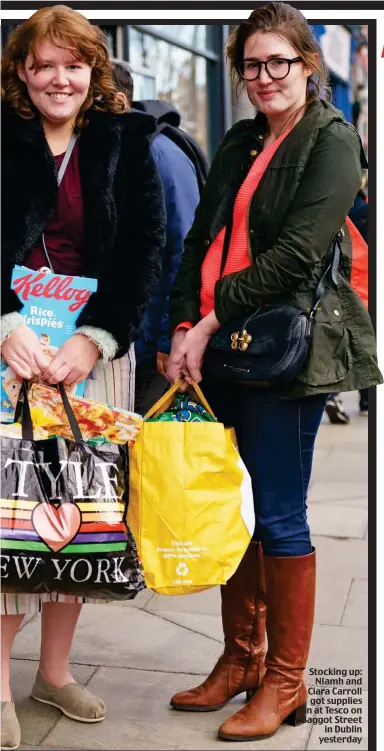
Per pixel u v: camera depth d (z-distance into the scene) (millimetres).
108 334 2838
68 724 3027
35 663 3465
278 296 2820
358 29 14133
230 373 2863
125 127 2934
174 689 3270
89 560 2684
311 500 5480
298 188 2787
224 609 3148
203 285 3023
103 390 2961
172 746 2895
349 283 2951
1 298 2768
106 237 2871
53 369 2803
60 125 2844
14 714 2904
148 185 2945
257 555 3086
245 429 2967
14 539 2637
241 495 2869
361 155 2895
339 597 4051
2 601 2855
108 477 2760
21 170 2783
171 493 2812
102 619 3848
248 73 2838
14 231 2779
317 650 3539
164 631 3732
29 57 2752
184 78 7594
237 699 3246
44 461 2721
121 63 3871
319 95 2896
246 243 2896
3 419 2834
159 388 3988
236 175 2973
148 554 2826
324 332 2820
